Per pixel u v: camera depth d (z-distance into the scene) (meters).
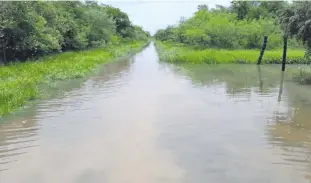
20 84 15.67
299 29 18.34
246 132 9.43
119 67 26.23
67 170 7.08
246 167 7.18
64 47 36.47
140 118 10.81
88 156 7.78
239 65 27.73
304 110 11.89
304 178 6.69
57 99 13.73
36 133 9.44
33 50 26.12
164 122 10.35
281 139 8.89
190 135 9.15
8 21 22.50
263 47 28.00
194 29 45.00
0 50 24.03
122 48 51.75
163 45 64.31
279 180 6.60
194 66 26.95
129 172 6.95
